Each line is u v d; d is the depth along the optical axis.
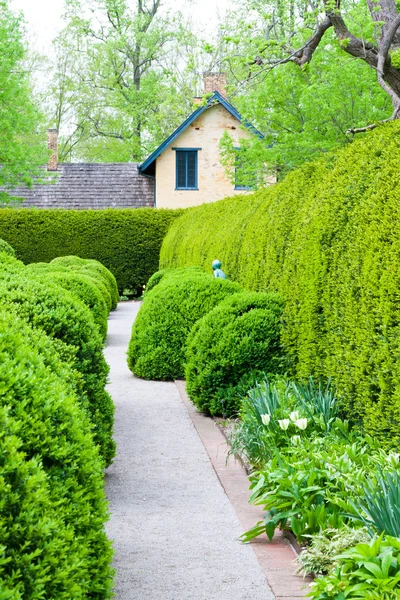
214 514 4.80
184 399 8.88
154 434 7.13
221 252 13.41
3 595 2.10
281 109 19.61
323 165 7.88
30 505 2.35
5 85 26.31
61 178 32.03
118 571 3.84
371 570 3.07
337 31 13.45
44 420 2.77
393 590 3.00
